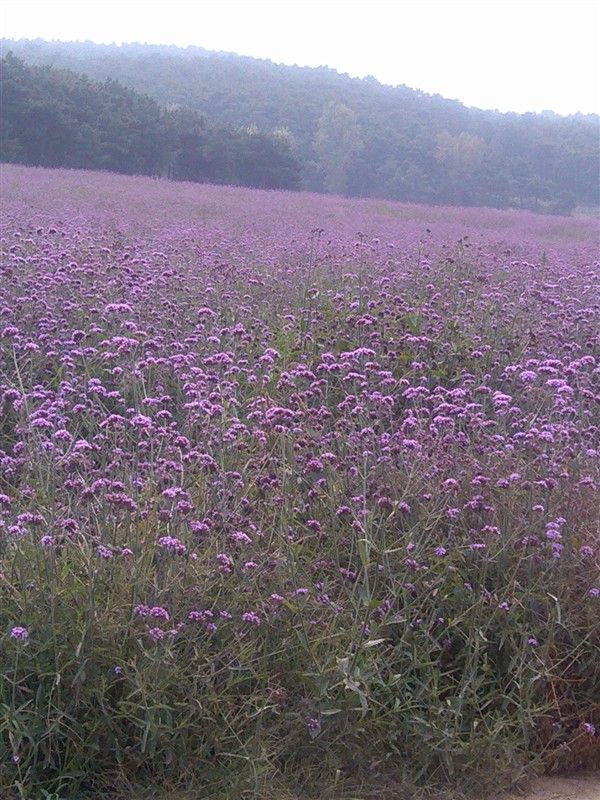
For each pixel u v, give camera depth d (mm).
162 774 3516
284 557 4145
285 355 6781
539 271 11305
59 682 3463
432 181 73312
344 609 4027
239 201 25656
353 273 9344
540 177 76375
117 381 6004
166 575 3814
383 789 3662
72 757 3463
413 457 4773
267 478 4473
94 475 4395
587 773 4047
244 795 3473
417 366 6488
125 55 135625
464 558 4426
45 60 121562
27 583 3650
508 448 5078
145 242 10969
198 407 5004
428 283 9188
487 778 3791
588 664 4223
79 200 19375
